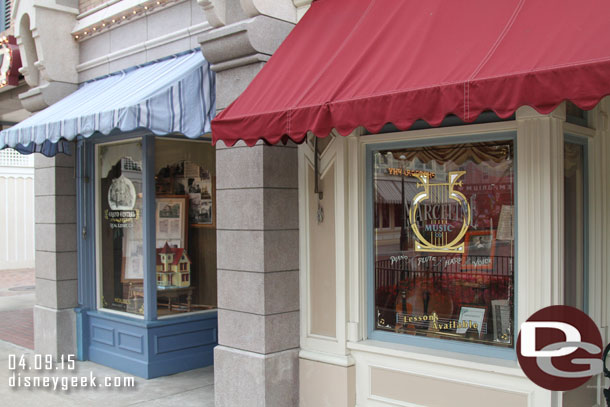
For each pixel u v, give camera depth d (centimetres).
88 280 846
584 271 512
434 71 409
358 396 560
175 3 717
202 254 815
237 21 591
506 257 486
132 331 768
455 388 500
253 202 575
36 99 853
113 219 818
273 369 572
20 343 963
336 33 525
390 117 412
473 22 431
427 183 533
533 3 411
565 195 491
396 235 554
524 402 464
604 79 331
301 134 460
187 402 659
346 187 564
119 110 573
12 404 657
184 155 798
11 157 1977
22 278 1778
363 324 566
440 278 528
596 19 366
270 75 533
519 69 364
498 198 491
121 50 784
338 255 565
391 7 504
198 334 793
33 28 829
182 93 604
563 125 471
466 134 503
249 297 580
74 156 850
